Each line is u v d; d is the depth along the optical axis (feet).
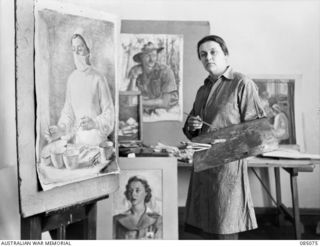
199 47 6.29
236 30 6.76
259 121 5.59
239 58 6.77
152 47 6.79
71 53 3.76
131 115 5.98
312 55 6.71
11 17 5.40
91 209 4.33
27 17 3.26
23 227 3.47
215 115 5.77
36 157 3.37
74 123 3.79
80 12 3.86
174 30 6.79
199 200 5.86
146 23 6.80
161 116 6.73
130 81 6.78
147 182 4.86
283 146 6.77
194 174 5.98
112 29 4.24
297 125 6.77
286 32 6.72
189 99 6.72
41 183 3.39
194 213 5.95
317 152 6.75
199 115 6.13
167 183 4.87
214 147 5.43
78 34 3.84
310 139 6.77
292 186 5.87
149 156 5.07
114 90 4.29
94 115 4.02
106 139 4.18
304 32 6.70
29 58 3.29
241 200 5.49
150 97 6.75
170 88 6.74
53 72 3.56
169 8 6.80
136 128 5.97
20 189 3.23
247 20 6.75
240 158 5.17
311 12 6.69
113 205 4.80
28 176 3.30
